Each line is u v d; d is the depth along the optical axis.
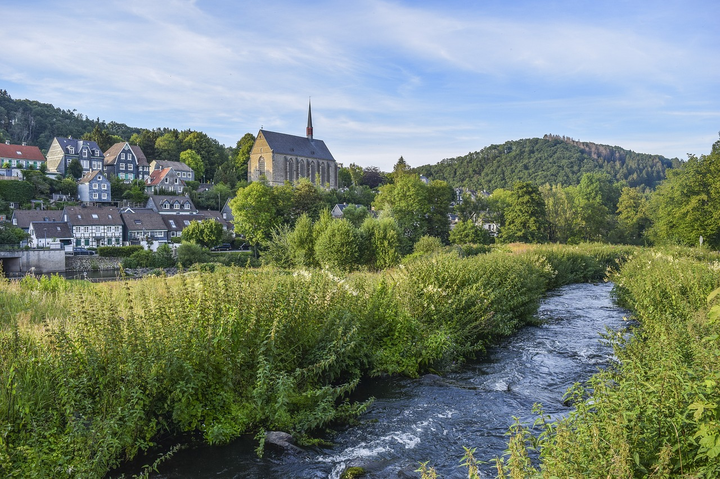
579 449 3.98
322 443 6.97
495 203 90.62
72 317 7.83
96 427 5.70
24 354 6.67
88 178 106.44
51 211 85.62
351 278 12.23
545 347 12.47
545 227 82.62
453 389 9.27
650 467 3.92
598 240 81.62
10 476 4.92
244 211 73.12
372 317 10.61
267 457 6.50
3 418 5.57
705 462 3.93
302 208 79.94
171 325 7.32
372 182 170.25
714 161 48.53
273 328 7.63
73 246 77.75
